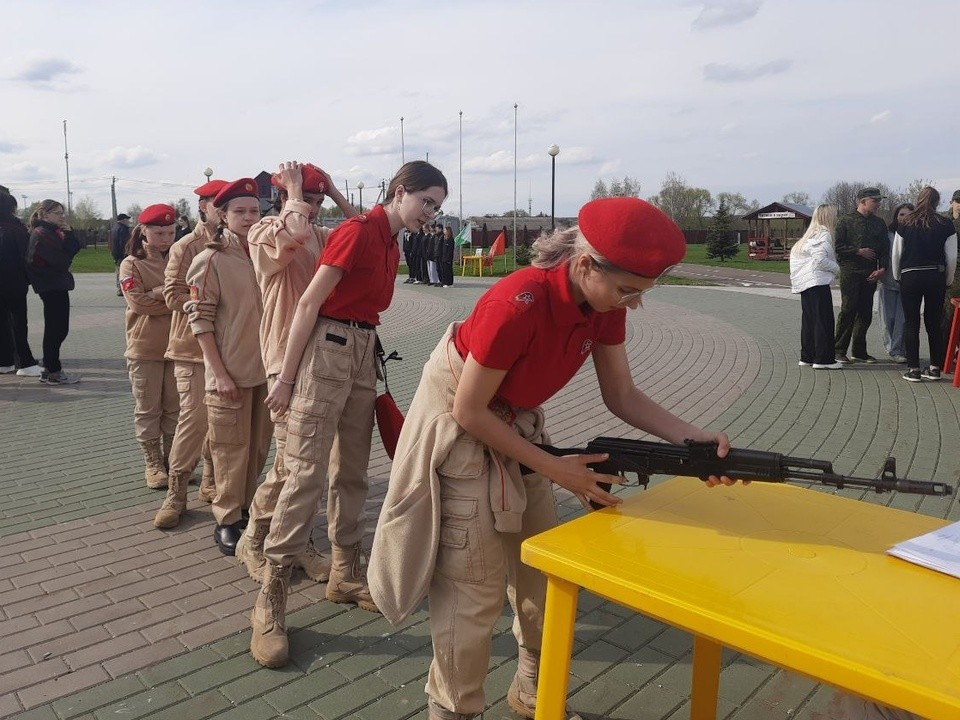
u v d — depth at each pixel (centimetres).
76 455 605
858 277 878
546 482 251
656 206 199
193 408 436
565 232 206
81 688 290
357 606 350
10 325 952
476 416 213
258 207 397
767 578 172
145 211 502
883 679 135
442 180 322
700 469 209
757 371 869
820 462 196
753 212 5062
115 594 366
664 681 292
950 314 833
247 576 384
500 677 296
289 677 296
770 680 292
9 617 345
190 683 293
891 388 772
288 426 310
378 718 271
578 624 333
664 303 1666
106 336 1306
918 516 212
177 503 446
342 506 344
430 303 1781
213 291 387
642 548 188
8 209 903
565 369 222
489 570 226
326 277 305
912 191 5581
